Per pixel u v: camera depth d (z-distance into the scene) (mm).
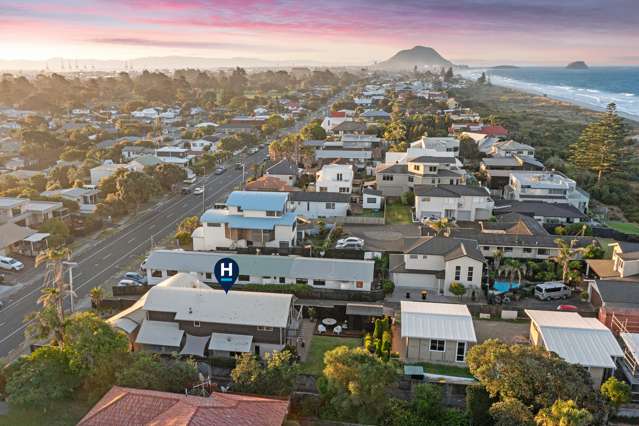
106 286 61500
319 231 78062
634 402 39125
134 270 66000
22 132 150375
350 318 52406
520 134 160625
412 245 63156
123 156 130875
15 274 64750
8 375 39906
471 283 58969
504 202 87500
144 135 166000
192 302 47656
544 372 34281
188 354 45094
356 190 99625
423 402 36750
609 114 120812
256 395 37219
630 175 121750
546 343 43000
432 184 94250
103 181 96188
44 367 38125
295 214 75250
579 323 46438
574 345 42906
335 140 142500
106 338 39406
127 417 32875
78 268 66562
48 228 73938
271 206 72125
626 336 44594
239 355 45688
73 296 54781
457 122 173250
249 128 171875
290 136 130625
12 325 52125
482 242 66438
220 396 34844
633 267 57625
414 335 45219
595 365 40969
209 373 43094
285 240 70938
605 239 78812
